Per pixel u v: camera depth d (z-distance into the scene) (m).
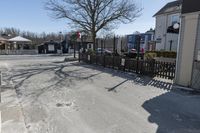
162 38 25.92
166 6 27.16
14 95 6.91
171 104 6.07
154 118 4.93
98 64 17.16
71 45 42.88
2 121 4.57
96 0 20.59
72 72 12.71
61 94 7.10
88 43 28.45
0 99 6.16
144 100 6.45
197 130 4.31
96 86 8.49
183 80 8.53
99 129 4.30
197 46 7.96
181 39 8.59
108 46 26.64
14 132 4.04
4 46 41.31
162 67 10.18
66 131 4.19
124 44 31.03
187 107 5.81
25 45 45.97
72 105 5.85
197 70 7.95
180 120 4.84
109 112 5.30
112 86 8.50
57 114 5.12
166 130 4.29
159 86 8.51
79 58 21.19
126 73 12.11
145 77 10.55
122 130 4.25
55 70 13.66
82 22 21.53
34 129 4.26
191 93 7.42
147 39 30.16
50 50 41.78
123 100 6.42
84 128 4.34
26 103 6.01
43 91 7.54
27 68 14.72
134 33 32.91
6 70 13.48
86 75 11.48
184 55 8.48
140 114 5.19
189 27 8.24
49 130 4.22
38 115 5.04
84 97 6.73
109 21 21.72
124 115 5.10
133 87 8.32
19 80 9.78
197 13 7.89
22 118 4.77
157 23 26.73
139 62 11.60
